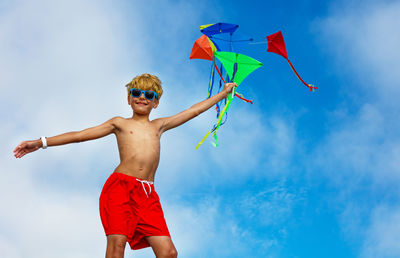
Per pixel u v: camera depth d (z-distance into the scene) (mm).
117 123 4609
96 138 4535
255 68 5543
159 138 4762
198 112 5094
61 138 4395
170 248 4465
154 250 4465
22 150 4289
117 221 4301
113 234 4277
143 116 4770
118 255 4223
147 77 4879
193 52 5629
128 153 4512
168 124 4906
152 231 4461
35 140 4332
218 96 5324
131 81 4855
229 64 5488
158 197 4656
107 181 4488
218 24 5617
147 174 4539
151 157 4566
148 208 4496
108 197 4414
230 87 5453
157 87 4875
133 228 4418
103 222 4387
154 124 4801
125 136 4586
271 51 5652
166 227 4582
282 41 5523
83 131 4484
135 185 4430
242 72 5539
